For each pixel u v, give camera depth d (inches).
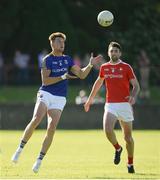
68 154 1886.1
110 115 1411.2
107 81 1417.3
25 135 1355.8
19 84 3553.2
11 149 2005.4
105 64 1427.2
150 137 2620.6
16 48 4003.4
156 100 3484.3
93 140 2447.1
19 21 3991.1
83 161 1679.4
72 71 1389.0
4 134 2731.3
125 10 4347.9
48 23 3969.0
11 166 1526.8
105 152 1955.0
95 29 4303.6
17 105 3056.1
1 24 3969.0
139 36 4244.6
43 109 1355.8
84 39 4092.0
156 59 4205.2
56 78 1359.5
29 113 3056.1
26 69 3565.5
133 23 4315.9
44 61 1370.6
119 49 1419.8
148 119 3125.0
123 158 1763.0
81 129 3078.2
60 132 2913.4
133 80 1412.4
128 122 1414.9
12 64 3806.6
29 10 3976.4
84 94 3280.0
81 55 4097.0
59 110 1359.5
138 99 3344.0
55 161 1674.5
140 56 4065.0
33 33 3964.1
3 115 3058.6
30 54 3996.1
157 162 1667.1
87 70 1386.6
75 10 4256.9
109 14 1465.3
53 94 1360.7
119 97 1412.4
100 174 1387.8
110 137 1417.3
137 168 1523.1
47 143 1343.5
